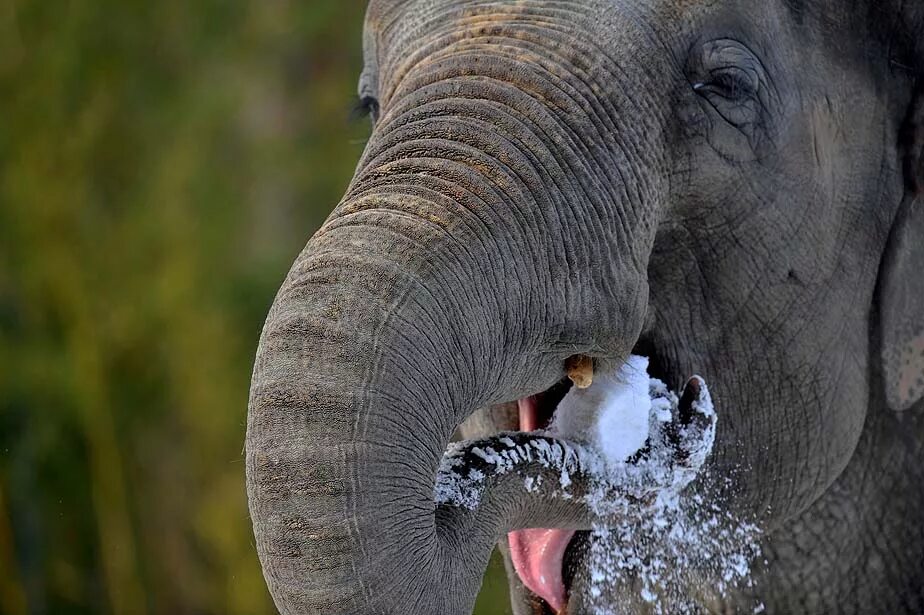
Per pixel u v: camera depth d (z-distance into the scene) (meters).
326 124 18.20
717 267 5.41
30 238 17.67
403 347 4.37
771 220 5.42
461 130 4.78
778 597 6.02
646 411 5.08
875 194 5.61
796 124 5.42
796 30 5.45
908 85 5.59
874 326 5.71
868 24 5.55
